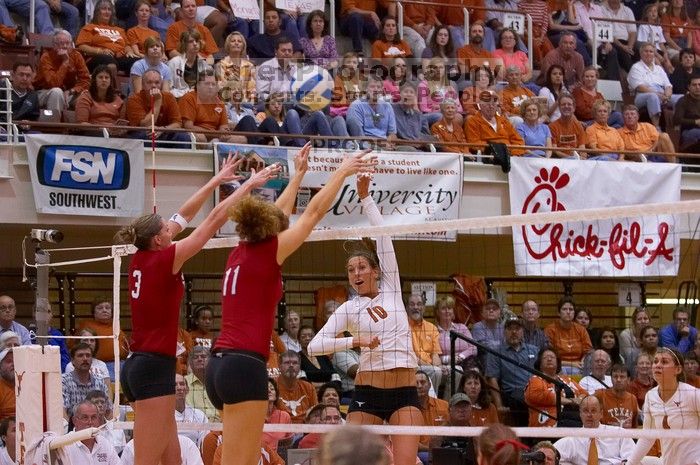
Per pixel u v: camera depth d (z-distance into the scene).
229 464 7.16
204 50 19.16
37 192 15.50
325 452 3.69
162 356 7.88
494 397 15.76
